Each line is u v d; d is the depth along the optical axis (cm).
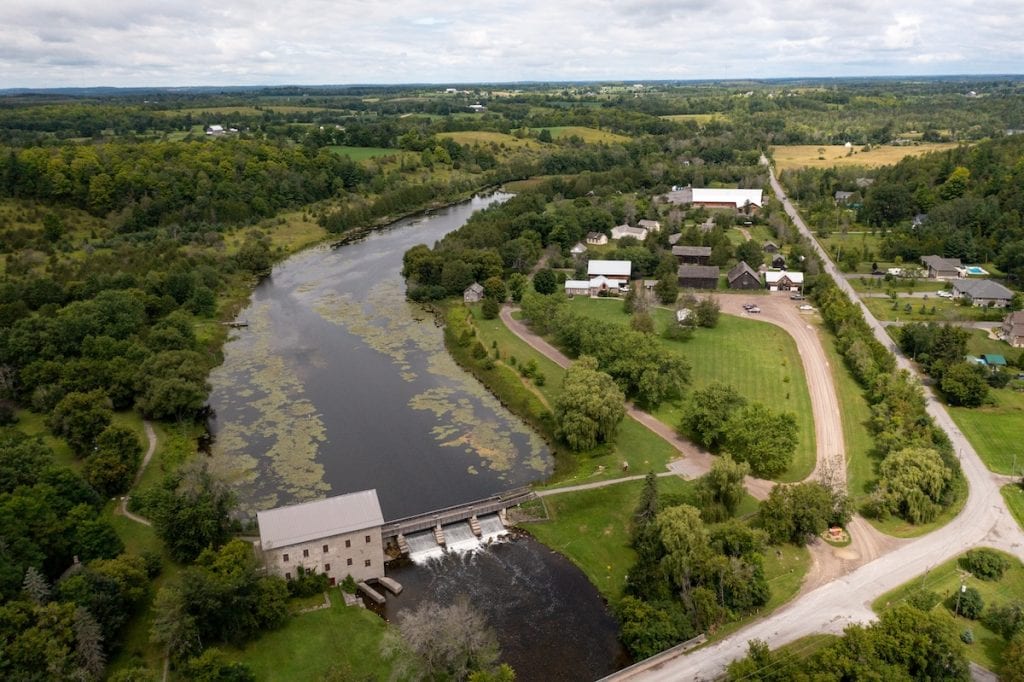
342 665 7875
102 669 7650
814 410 14100
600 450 12662
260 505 11438
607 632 8825
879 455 12456
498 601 9375
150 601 8944
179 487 10069
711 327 18638
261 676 7944
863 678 6981
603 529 10700
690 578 8894
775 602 8925
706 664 7981
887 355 15538
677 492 11238
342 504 9675
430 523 10725
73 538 9144
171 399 13450
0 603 7688
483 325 19150
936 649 7262
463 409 14775
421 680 7650
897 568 9506
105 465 11275
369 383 16000
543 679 8100
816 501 10000
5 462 10144
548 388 15262
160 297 18888
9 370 14312
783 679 7300
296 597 9250
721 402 12519
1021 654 7325
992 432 13138
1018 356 16262
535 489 11694
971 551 9819
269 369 16712
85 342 15175
